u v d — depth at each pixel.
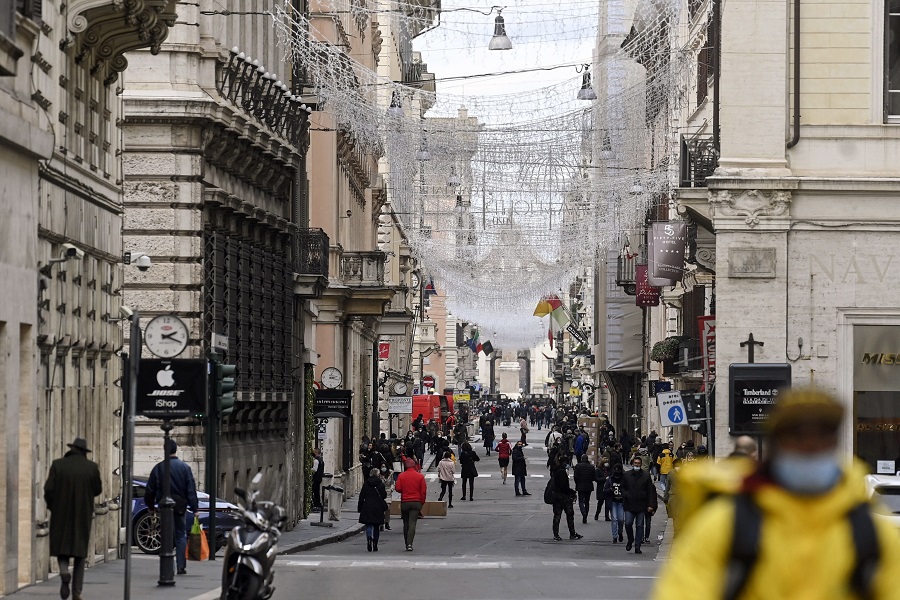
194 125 58.56
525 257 106.00
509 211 72.12
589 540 71.88
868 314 55.84
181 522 44.25
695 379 99.12
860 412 55.97
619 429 168.25
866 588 9.78
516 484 113.75
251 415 68.94
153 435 58.88
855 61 56.12
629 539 63.75
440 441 153.88
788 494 9.79
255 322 70.25
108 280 48.88
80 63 45.72
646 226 113.94
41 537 40.22
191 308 58.81
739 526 9.74
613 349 146.75
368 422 128.62
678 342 106.62
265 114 69.69
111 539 48.91
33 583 39.22
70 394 43.69
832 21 56.22
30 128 37.94
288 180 77.50
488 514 93.06
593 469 85.44
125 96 57.72
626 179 80.56
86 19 44.28
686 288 104.25
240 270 66.94
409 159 63.00
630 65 58.34
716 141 58.22
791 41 56.25
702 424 61.72
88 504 33.81
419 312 197.88
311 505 89.00
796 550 9.73
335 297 97.75
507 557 59.47
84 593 37.66
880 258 55.88
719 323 56.03
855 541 9.76
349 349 107.19
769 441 9.92
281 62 78.38
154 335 38.88
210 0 60.72
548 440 173.25
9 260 37.00
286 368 77.88
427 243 105.81
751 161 56.00
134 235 58.66
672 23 55.06
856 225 55.88
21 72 38.81
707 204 57.44
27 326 39.00
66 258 41.66
